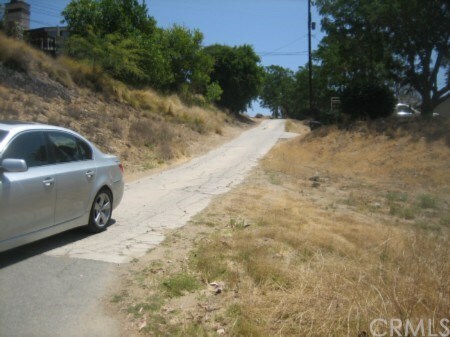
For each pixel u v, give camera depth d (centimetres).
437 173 1608
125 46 2520
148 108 2536
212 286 512
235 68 4744
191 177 1450
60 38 2598
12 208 530
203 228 778
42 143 615
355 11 2339
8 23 2109
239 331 407
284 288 497
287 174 1645
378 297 442
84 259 588
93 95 2112
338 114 2559
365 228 830
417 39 2241
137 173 1492
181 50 3538
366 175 1733
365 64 2594
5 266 548
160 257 612
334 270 529
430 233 842
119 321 427
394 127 2139
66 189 630
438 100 2338
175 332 409
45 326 409
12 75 1727
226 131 3347
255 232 738
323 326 399
